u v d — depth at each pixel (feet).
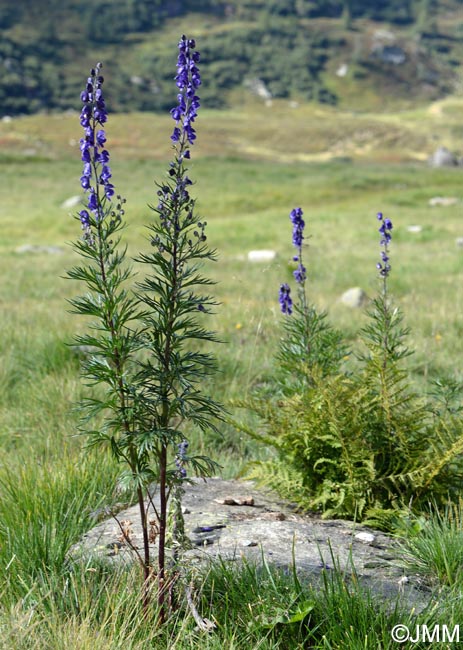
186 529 14.23
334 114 621.72
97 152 10.40
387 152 400.88
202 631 10.89
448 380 17.74
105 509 14.97
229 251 83.10
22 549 12.79
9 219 115.96
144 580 11.49
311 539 13.94
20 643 10.16
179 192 10.69
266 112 622.13
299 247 17.84
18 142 280.31
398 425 15.90
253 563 12.52
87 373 10.85
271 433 17.16
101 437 10.98
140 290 10.88
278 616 10.88
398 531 14.35
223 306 40.98
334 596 11.07
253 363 28.17
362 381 16.48
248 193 151.43
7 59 597.52
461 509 14.40
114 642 10.19
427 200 142.10
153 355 11.05
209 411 11.18
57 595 11.69
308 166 215.51
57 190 154.51
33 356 29.27
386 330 16.79
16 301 47.98
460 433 16.07
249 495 16.69
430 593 12.00
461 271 60.44
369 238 88.74
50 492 14.79
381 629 10.67
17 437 21.90
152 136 330.54
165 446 11.25
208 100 637.71
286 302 18.01
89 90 10.26
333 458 15.85
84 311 10.71
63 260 73.61
